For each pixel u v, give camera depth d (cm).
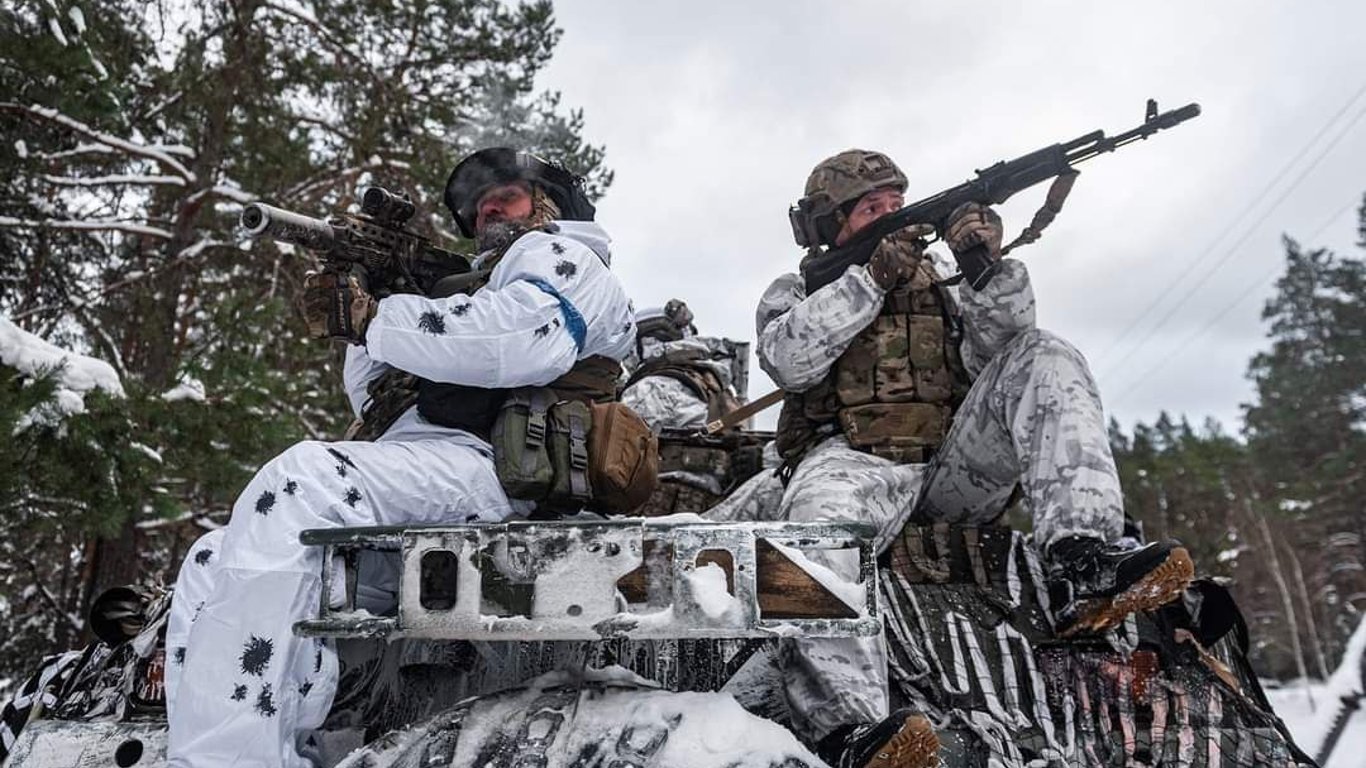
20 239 1057
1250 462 5312
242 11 1186
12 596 1001
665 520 198
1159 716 228
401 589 175
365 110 1284
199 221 1156
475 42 1357
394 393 224
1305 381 5441
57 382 699
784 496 281
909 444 283
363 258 215
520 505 213
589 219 260
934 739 182
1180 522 4459
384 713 213
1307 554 4956
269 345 1101
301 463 190
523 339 207
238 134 1200
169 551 1202
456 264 232
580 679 189
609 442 218
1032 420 257
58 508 706
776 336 292
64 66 948
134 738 199
